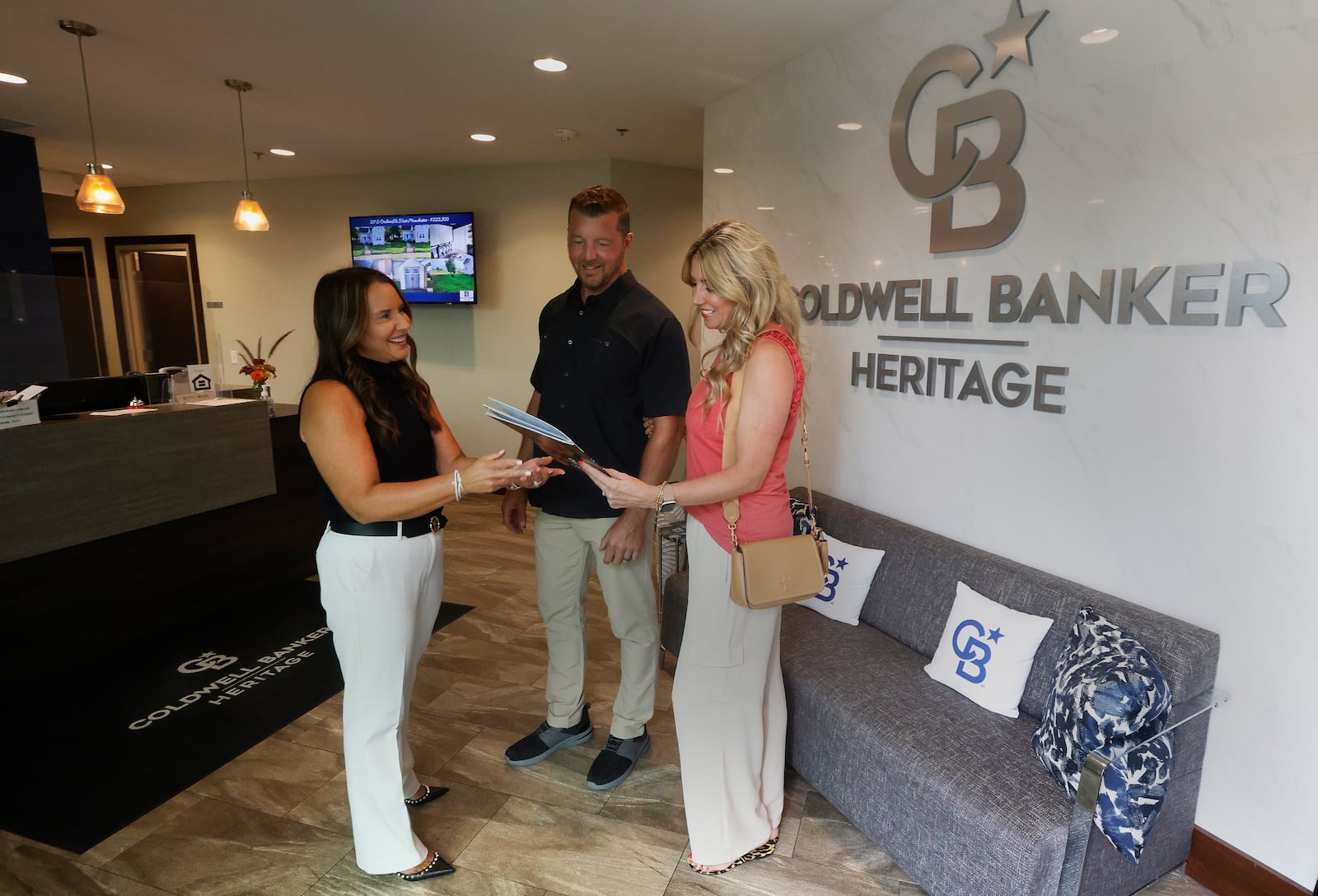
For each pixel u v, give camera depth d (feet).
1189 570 6.18
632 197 18.80
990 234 7.55
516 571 13.73
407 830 5.92
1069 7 6.66
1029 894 5.07
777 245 11.14
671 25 9.36
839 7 8.69
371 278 5.43
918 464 8.79
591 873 6.22
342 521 5.41
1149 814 5.18
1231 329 5.76
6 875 6.12
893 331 8.99
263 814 6.93
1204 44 5.73
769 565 5.34
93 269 23.45
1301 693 5.59
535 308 19.51
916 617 7.92
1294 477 5.49
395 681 5.65
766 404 5.27
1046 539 7.35
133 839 6.57
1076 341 6.89
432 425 6.13
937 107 8.15
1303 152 5.25
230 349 22.56
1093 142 6.58
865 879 6.22
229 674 9.78
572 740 7.93
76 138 16.16
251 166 19.31
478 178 19.36
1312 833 5.62
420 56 10.69
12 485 8.79
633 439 7.12
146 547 10.59
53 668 9.45
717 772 5.95
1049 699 5.90
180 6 8.93
